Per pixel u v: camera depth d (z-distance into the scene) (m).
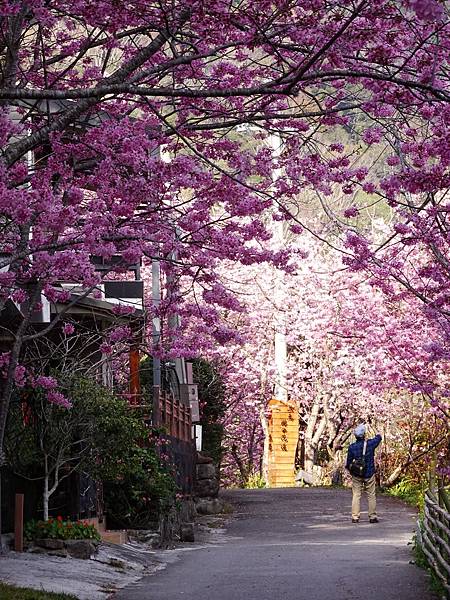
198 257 13.95
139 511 21.58
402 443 38.84
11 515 17.25
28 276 13.49
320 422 50.94
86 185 13.80
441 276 16.36
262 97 13.02
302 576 15.05
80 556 16.70
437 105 11.72
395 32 11.11
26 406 17.95
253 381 48.81
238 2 11.20
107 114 13.96
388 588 13.61
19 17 11.36
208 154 13.45
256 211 13.23
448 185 12.02
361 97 12.37
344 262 15.59
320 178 13.22
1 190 10.95
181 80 13.19
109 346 17.47
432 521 15.19
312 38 11.00
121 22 11.65
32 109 12.75
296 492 39.78
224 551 20.02
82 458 18.67
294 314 46.69
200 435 34.19
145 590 14.07
